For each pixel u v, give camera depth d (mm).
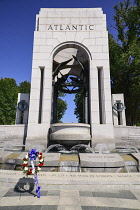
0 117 27500
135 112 21719
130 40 22109
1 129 11891
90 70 12273
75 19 13227
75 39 12789
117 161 5625
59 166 5598
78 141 9953
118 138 11922
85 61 16547
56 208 3273
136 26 22656
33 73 12102
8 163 5996
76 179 4629
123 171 5609
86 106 13844
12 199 3734
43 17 13266
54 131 10453
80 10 13469
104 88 11891
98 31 12938
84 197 3875
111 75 22062
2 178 4797
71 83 14586
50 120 11633
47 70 12195
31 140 10688
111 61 22531
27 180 4613
